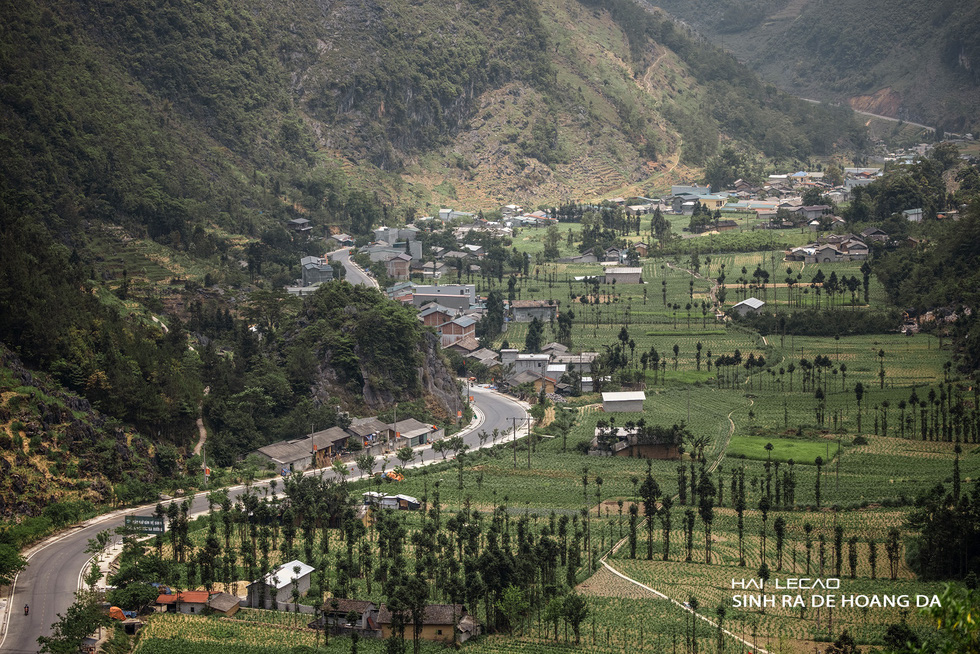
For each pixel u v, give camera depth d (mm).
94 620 114188
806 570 139250
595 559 143875
